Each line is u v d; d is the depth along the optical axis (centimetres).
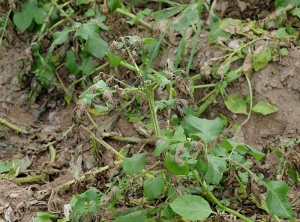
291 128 108
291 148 93
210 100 115
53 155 117
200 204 80
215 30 119
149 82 85
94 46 116
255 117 111
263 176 92
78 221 86
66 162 115
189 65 115
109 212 95
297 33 116
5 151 121
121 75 122
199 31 118
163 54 122
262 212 96
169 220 88
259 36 117
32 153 119
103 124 118
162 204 89
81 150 112
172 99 88
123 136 117
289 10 119
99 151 106
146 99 86
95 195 87
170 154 79
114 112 120
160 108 86
